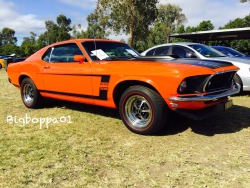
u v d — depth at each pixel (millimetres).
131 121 4203
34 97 5801
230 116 5051
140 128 4086
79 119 5023
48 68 5340
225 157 3322
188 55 7293
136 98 4066
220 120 4797
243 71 6781
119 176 2910
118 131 4316
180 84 3602
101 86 4406
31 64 5746
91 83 4551
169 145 3711
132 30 22953
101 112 5469
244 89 6871
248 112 5344
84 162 3246
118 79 4141
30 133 4305
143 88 3914
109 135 4148
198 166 3094
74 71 4785
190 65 3830
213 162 3193
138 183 2768
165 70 3719
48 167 3131
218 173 2934
